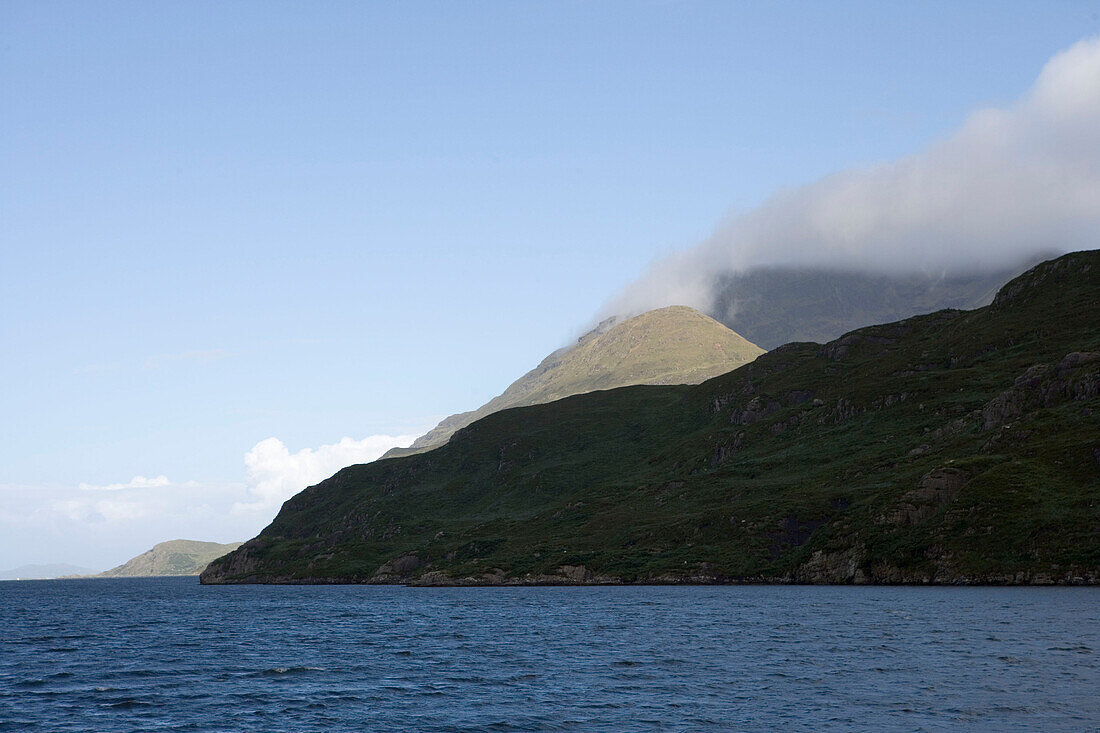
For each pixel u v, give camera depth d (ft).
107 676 234.38
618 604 497.46
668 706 174.40
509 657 258.37
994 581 554.46
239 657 273.95
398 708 179.93
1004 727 151.02
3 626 433.89
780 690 188.44
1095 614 341.21
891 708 167.43
